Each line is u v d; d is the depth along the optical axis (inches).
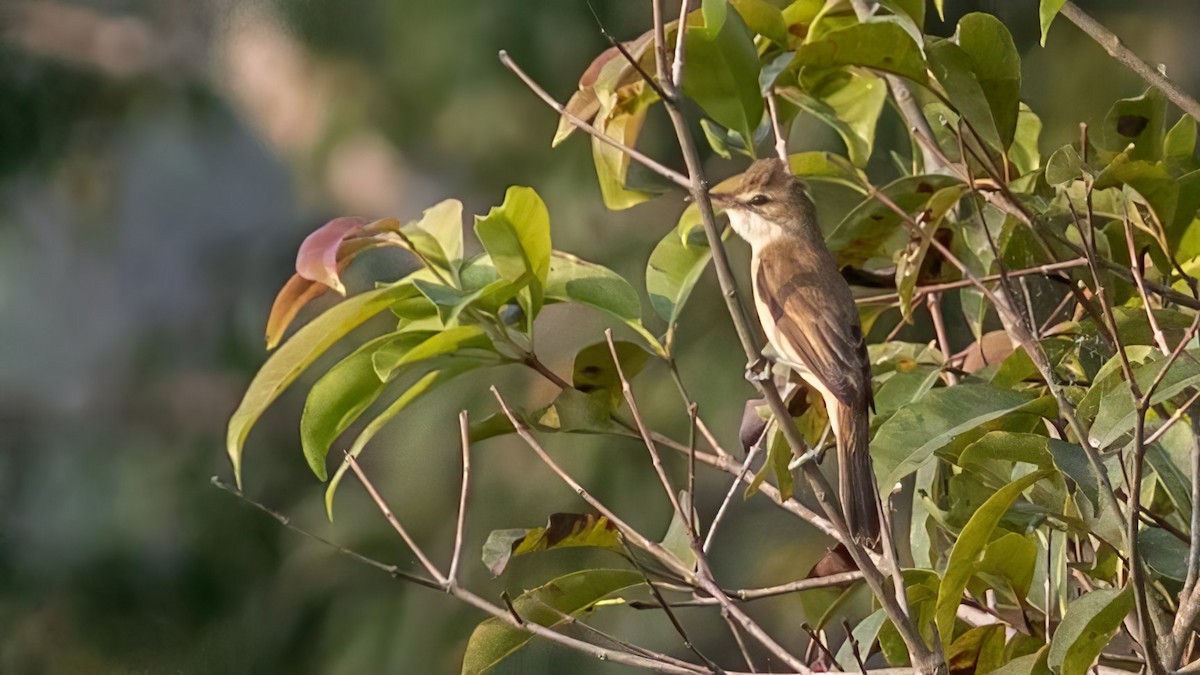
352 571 542.6
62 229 611.5
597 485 515.2
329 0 569.6
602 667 501.4
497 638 267.6
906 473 240.4
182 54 600.4
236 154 609.9
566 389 291.0
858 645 248.5
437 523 535.2
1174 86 258.4
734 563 541.0
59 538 573.0
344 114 571.8
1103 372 236.1
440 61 533.6
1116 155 271.7
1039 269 258.8
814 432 299.1
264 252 615.8
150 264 617.3
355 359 286.5
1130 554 207.6
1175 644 217.8
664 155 517.3
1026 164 314.7
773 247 307.1
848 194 351.6
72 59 595.5
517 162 539.2
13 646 550.6
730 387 503.5
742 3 305.3
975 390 248.5
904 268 277.1
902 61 283.3
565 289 294.2
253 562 562.3
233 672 546.6
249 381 604.1
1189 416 231.5
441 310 268.8
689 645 255.4
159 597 561.6
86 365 605.6
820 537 537.6
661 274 307.6
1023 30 476.4
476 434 291.3
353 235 276.1
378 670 524.4
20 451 585.9
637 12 504.7
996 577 259.1
